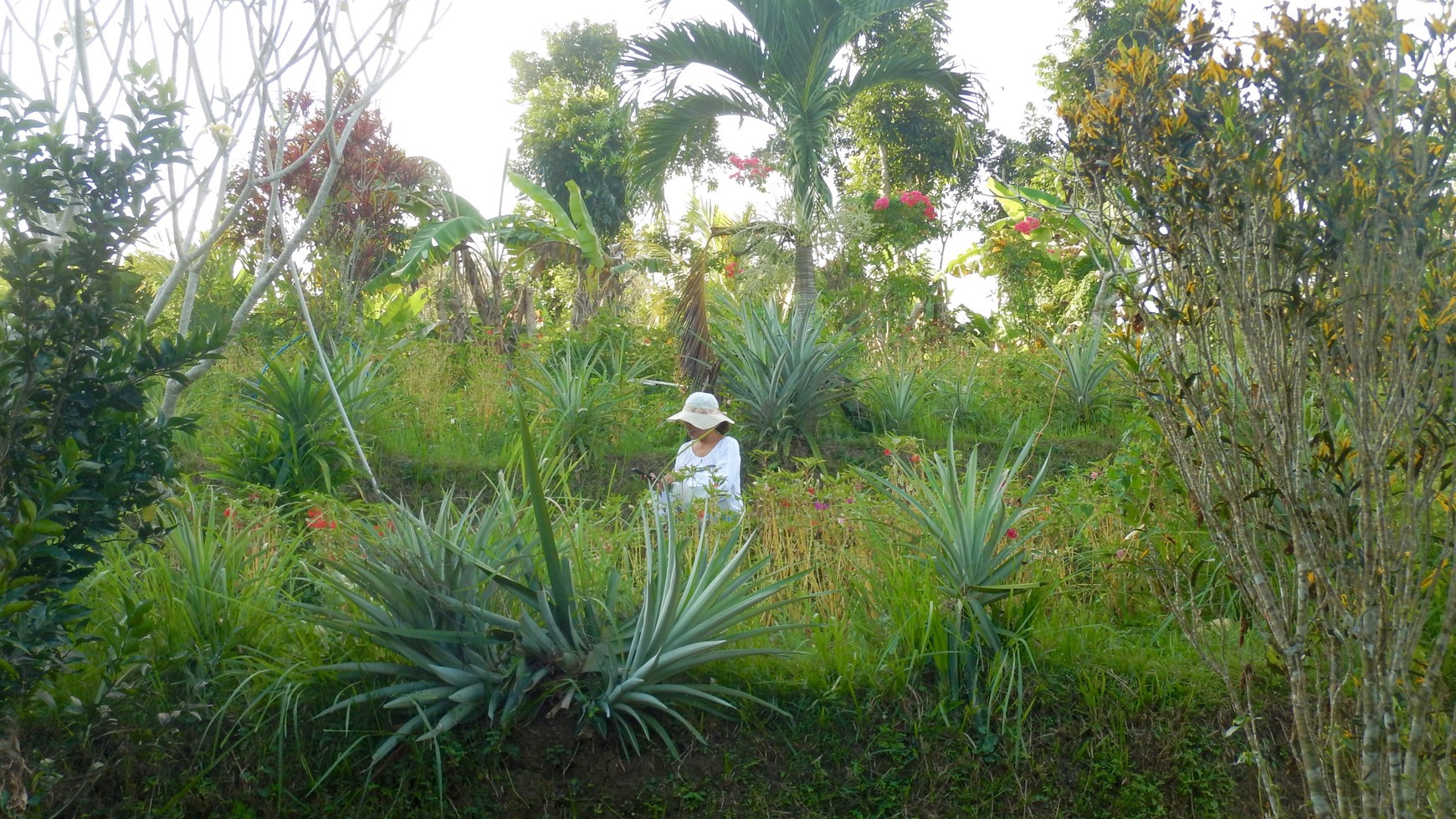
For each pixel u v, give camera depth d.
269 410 7.37
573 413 8.21
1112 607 5.32
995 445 9.36
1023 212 13.72
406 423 8.28
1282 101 3.06
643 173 14.05
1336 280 3.04
